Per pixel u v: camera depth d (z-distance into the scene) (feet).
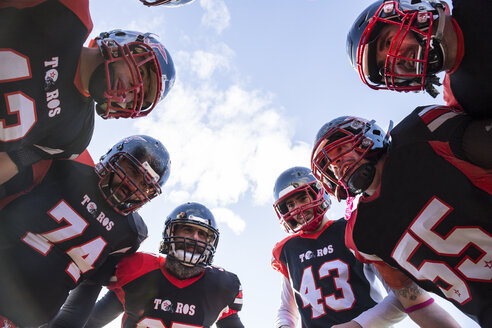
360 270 10.67
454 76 6.72
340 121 8.44
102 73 7.41
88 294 9.62
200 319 10.69
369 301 10.32
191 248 10.89
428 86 7.18
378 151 7.91
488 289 6.39
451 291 6.87
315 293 10.88
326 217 12.43
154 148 10.20
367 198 7.63
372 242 7.54
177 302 10.65
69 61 6.93
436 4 6.83
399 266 7.46
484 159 6.25
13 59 6.16
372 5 7.79
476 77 6.33
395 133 7.55
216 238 11.51
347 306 10.31
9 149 6.84
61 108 7.23
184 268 10.82
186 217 11.14
